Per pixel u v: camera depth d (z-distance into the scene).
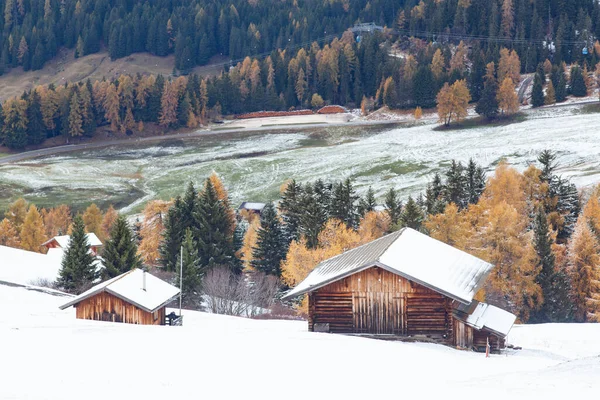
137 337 27.69
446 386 19.64
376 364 25.31
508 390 18.03
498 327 35.91
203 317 48.16
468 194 83.62
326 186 93.88
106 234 115.44
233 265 76.25
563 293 62.84
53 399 17.08
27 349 23.78
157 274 71.62
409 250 39.38
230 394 18.81
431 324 36.56
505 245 62.94
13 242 101.94
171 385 19.55
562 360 33.62
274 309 60.72
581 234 65.12
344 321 37.22
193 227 77.00
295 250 60.41
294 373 22.48
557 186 78.81
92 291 40.47
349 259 41.00
